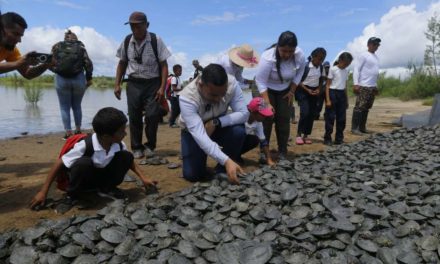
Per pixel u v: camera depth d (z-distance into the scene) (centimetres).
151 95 525
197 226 277
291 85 519
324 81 681
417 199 327
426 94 2012
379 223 280
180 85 941
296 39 466
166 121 1093
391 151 554
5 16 360
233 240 260
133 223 280
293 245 250
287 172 429
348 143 659
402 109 1541
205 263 233
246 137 484
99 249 248
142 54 508
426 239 250
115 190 374
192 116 369
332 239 261
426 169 428
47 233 257
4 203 353
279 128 532
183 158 422
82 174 330
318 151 585
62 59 618
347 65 663
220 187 366
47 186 339
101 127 326
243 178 398
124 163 360
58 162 335
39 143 693
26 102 1566
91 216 292
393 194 346
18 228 296
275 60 491
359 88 788
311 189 352
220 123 401
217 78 324
